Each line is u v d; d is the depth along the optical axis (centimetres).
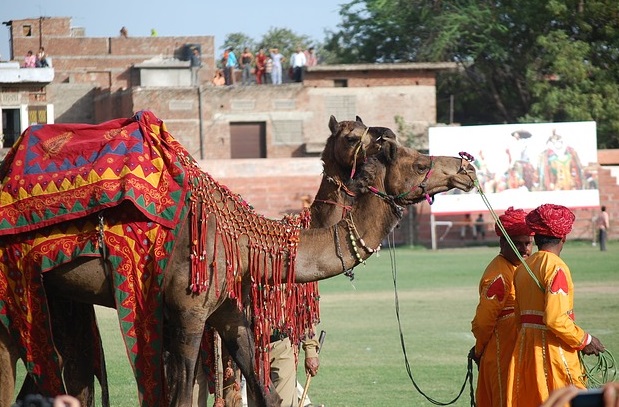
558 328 796
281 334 977
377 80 5747
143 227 825
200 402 995
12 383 863
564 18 5847
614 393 442
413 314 2178
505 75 6456
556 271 810
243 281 870
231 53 6278
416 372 1421
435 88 5994
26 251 837
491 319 893
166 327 857
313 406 1028
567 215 838
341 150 1014
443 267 3612
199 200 841
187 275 823
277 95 5706
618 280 2839
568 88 5631
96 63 7500
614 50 5812
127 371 1470
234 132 5706
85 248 826
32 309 837
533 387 818
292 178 5209
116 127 878
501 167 4478
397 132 5688
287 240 862
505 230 896
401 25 6644
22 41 7450
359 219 873
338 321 2072
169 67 5991
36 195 836
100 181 824
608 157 5175
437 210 4509
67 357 906
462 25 6269
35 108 5575
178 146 870
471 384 945
